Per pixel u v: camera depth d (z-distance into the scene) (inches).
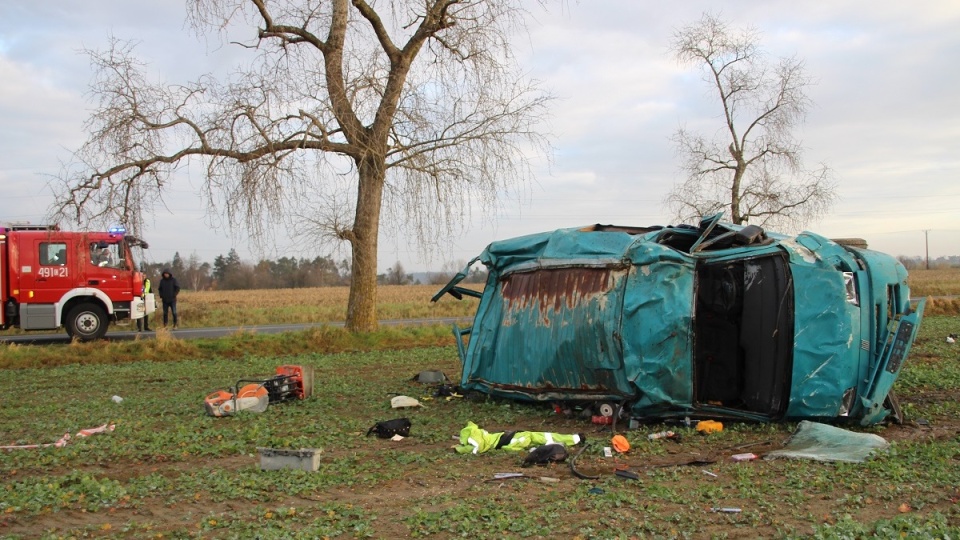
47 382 687.7
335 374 715.4
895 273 452.8
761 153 1525.6
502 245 552.4
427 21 910.4
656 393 431.5
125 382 687.1
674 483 320.5
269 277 3814.0
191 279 3794.3
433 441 418.6
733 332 468.4
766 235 476.1
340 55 896.3
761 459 361.1
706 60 1513.3
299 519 281.1
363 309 970.7
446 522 269.4
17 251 976.3
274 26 885.2
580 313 464.8
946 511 273.6
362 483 331.0
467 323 1183.6
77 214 840.9
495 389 527.2
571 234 507.2
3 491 316.5
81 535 265.9
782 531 253.8
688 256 444.5
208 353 886.4
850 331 421.4
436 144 922.7
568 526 265.1
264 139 851.4
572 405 480.7
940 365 689.0
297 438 421.7
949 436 409.1
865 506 283.4
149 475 349.7
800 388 426.6
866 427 431.5
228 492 314.2
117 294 1018.7
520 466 360.2
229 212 853.2
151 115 844.6
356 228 956.6
